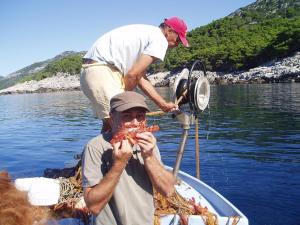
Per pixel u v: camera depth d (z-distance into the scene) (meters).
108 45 4.18
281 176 8.68
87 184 2.83
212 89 47.62
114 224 2.84
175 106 4.25
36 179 4.16
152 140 2.76
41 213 1.45
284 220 6.38
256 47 72.50
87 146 2.94
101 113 4.24
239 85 54.69
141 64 3.97
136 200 2.86
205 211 3.92
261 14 133.00
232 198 7.43
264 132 14.64
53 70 124.75
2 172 1.42
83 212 3.84
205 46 90.06
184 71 4.40
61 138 15.82
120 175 2.69
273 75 57.00
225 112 21.77
